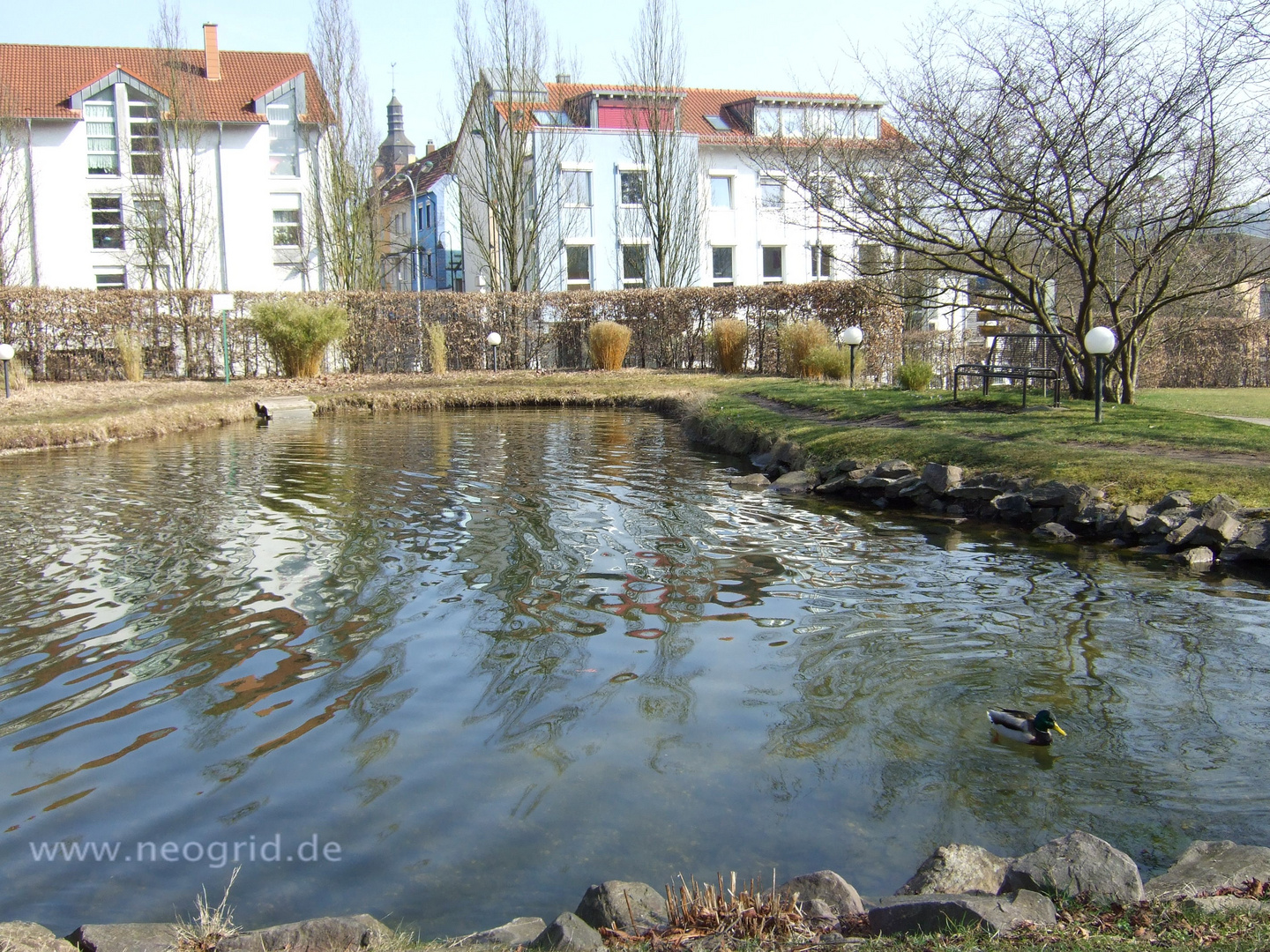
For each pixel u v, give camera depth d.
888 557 8.27
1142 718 5.00
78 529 9.09
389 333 27.67
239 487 11.39
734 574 7.71
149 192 31.95
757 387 20.02
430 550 8.37
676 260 35.97
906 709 5.14
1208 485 8.97
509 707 5.17
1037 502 9.44
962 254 15.20
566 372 27.09
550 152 35.09
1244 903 2.99
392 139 87.81
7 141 30.53
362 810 4.15
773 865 3.72
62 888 3.61
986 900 3.04
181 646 6.04
